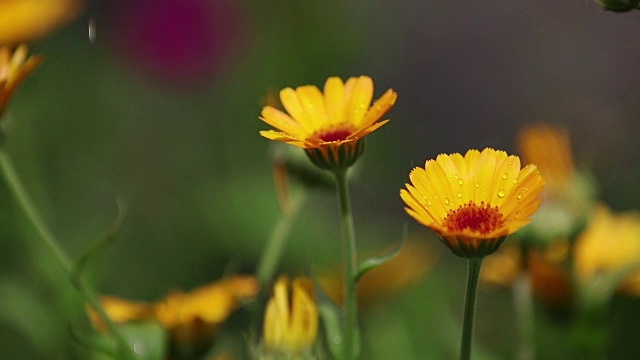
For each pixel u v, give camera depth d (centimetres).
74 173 197
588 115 261
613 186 189
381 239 182
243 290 109
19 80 106
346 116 99
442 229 92
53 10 131
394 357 129
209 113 212
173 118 214
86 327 120
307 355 102
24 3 130
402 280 129
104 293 154
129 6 214
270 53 216
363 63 246
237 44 215
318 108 99
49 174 193
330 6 221
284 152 112
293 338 102
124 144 209
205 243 184
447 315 137
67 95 205
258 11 216
